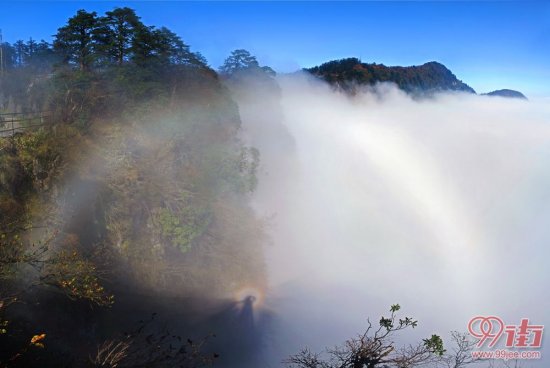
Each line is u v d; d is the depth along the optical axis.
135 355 12.94
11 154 17.41
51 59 26.39
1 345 11.72
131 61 23.16
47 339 13.09
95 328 15.32
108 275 17.77
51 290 14.26
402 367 8.66
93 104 21.30
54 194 17.66
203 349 17.42
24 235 15.28
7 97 23.23
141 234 19.97
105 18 22.91
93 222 18.72
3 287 12.01
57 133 19.25
